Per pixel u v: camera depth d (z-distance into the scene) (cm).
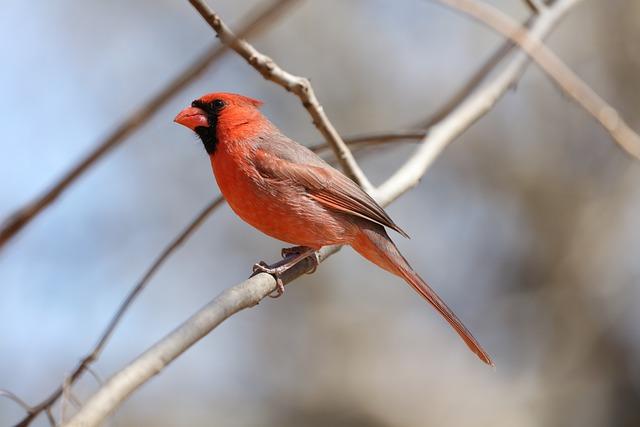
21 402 434
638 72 1389
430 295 624
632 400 1280
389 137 665
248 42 496
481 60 1383
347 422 1271
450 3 558
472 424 1262
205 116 637
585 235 1359
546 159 1387
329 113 1329
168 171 1265
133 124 340
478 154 1392
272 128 655
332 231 630
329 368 1312
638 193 1362
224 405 1265
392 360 1327
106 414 334
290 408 1282
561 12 726
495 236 1388
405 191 631
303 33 1341
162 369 364
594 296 1331
